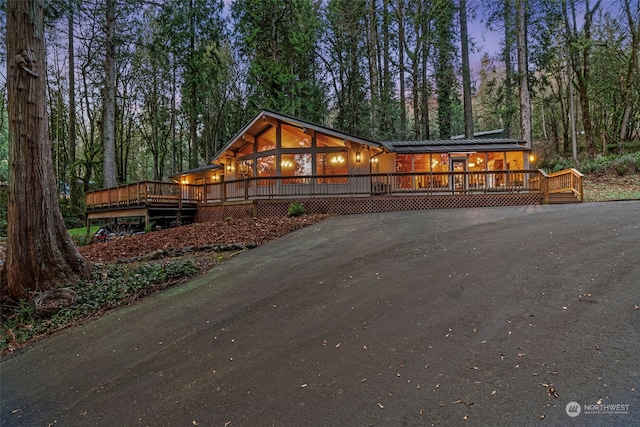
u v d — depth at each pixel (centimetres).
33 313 540
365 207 1357
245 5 2562
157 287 623
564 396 234
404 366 289
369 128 2467
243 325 419
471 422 219
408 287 468
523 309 365
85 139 2916
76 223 2327
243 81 2938
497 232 723
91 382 333
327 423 233
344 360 311
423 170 1705
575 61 2289
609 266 452
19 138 612
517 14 1827
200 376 316
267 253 787
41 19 641
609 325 315
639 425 203
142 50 2623
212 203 1563
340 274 562
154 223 1708
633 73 2055
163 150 3225
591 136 2117
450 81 2408
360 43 2772
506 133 2336
